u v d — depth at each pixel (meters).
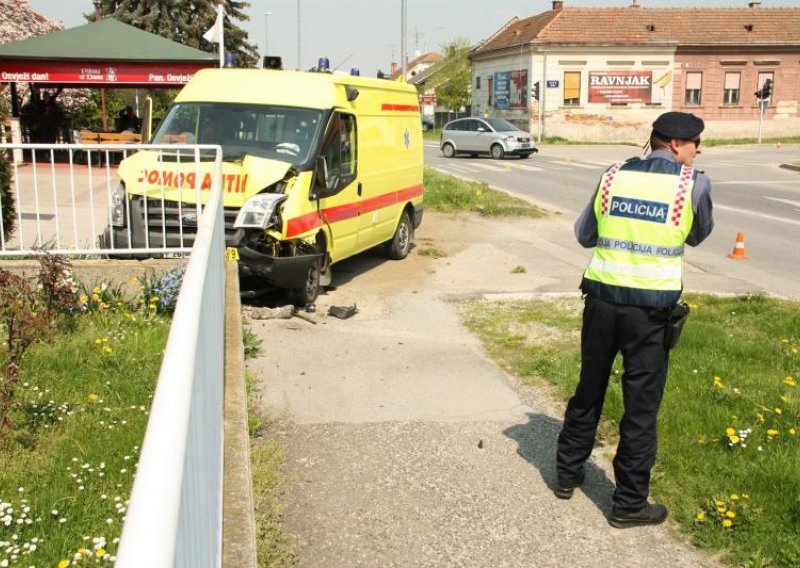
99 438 4.46
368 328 8.02
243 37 48.69
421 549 3.92
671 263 4.03
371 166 10.46
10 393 4.53
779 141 52.66
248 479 3.57
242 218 8.05
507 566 3.81
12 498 3.80
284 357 6.85
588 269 4.24
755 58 53.41
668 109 52.81
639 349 4.08
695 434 5.01
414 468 4.77
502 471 4.76
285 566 3.72
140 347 5.97
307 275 8.47
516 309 8.91
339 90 9.62
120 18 46.22
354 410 5.68
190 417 2.00
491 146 35.59
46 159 21.58
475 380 6.40
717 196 20.75
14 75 20.38
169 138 9.13
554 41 51.00
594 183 24.31
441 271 11.22
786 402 5.44
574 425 4.38
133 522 1.25
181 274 7.28
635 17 53.47
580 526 4.17
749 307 8.68
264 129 9.07
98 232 10.97
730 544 3.93
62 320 6.34
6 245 8.00
